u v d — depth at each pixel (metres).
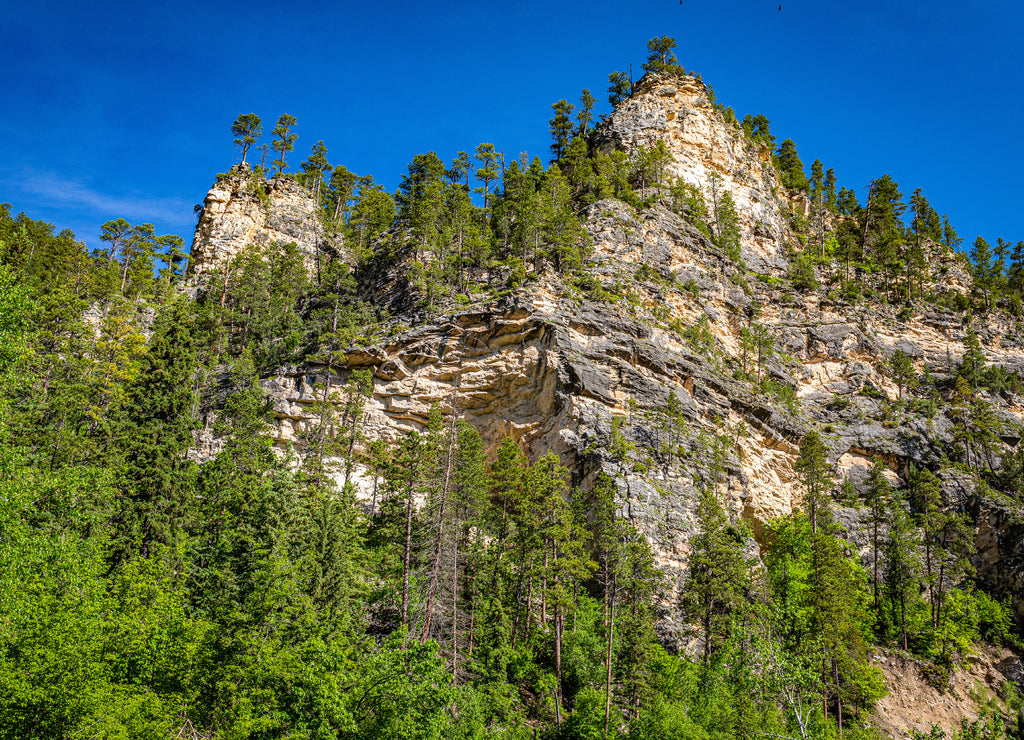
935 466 83.94
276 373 79.25
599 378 73.00
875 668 57.41
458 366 77.44
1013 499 78.06
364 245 111.62
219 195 119.25
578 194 109.81
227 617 35.50
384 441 74.25
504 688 45.88
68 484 40.34
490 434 75.25
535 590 53.59
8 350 32.25
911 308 108.25
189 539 48.94
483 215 106.19
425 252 97.31
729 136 130.50
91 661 30.92
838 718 51.16
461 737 35.59
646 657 48.50
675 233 99.75
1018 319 114.38
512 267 87.50
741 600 54.19
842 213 137.88
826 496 72.19
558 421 70.88
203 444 72.00
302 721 30.44
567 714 45.94
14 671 28.92
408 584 47.31
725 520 62.84
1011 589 70.88
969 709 57.69
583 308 79.56
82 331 72.56
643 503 62.56
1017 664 63.00
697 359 81.75
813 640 51.53
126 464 51.03
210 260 112.62
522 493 57.50
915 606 65.44
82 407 56.84
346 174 131.12
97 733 28.52
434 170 118.56
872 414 91.00
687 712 43.22
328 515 45.62
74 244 91.94
